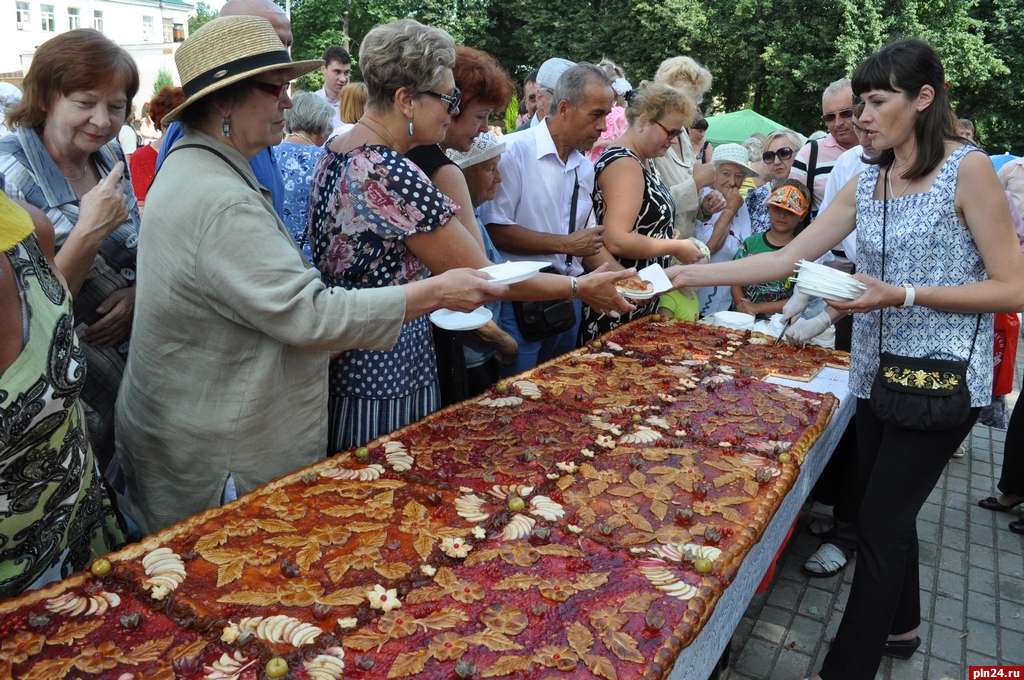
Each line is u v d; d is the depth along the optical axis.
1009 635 2.85
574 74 2.96
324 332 1.49
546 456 1.92
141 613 1.25
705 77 4.17
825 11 17.14
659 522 1.64
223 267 1.47
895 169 2.10
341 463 1.80
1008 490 3.77
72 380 1.32
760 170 5.02
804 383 2.70
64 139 2.01
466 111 2.44
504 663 1.16
